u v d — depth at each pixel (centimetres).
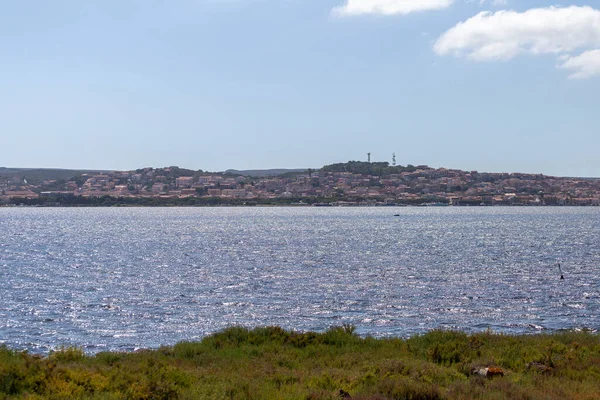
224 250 8588
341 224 17162
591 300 4238
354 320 3547
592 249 8575
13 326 3369
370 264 6588
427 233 12719
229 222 18712
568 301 4197
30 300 4244
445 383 1636
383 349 2197
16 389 1432
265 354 2095
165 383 1516
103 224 17488
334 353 2147
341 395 1494
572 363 1889
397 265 6488
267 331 2469
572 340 2362
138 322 3497
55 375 1512
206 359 2031
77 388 1437
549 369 1830
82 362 1931
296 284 5047
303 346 2300
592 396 1487
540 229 14288
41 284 5075
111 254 8000
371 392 1479
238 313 3778
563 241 10250
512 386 1544
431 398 1452
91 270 6138
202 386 1532
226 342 2325
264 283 5116
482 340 2252
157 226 16262
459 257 7388
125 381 1526
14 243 10081
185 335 3156
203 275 5700
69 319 3575
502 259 7138
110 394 1393
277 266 6438
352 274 5712
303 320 3550
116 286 4959
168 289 4791
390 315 3700
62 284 5078
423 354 2095
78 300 4253
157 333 3206
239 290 4728
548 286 4906
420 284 5025
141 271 6041
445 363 1947
